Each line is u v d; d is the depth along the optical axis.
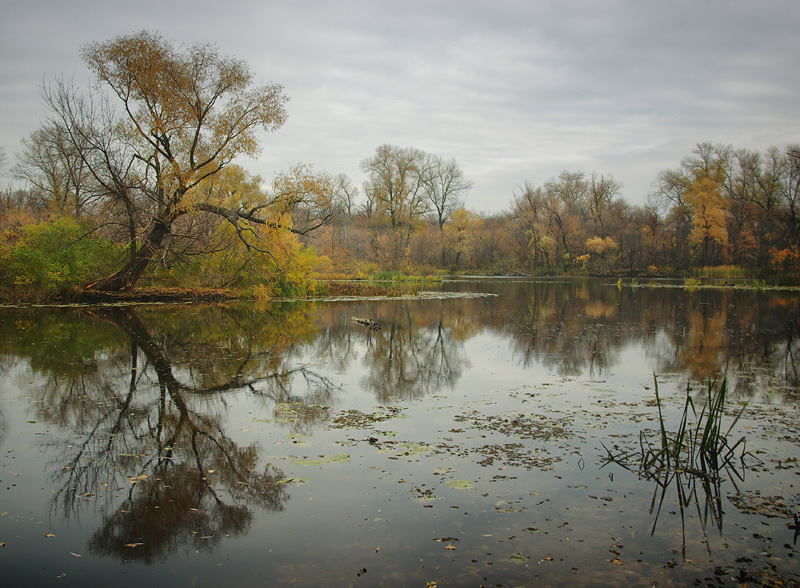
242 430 7.12
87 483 5.54
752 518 4.79
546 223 70.31
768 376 10.23
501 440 6.67
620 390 9.20
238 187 31.56
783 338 14.92
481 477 5.59
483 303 26.91
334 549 4.30
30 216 33.59
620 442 6.62
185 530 4.63
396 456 6.15
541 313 21.95
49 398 8.67
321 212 32.19
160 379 9.97
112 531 4.61
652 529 4.60
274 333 15.80
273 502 5.09
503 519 4.76
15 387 9.36
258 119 24.19
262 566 4.08
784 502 5.07
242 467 5.90
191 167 23.91
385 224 61.53
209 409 8.09
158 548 4.36
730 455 6.21
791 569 4.02
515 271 68.56
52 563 4.14
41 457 6.23
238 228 24.61
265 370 10.79
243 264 27.58
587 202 74.19
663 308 24.06
